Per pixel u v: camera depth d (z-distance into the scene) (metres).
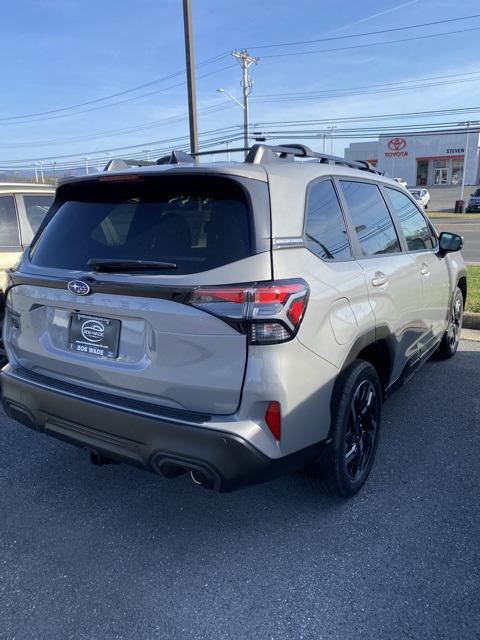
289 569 2.59
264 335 2.26
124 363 2.55
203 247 2.41
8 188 5.56
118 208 2.80
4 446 3.86
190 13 15.89
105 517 3.02
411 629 2.22
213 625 2.26
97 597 2.43
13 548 2.76
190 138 16.70
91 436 2.64
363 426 3.18
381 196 3.79
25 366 3.04
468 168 56.28
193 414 2.38
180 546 2.77
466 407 4.45
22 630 2.25
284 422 2.38
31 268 2.95
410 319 3.82
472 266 11.75
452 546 2.73
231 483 2.35
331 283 2.67
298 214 2.61
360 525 2.91
